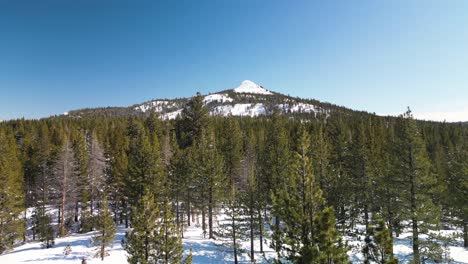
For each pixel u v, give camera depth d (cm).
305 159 1468
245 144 6806
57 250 3023
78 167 4700
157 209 2070
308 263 1248
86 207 4766
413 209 2175
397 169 2386
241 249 2866
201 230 4075
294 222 1412
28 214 4984
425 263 2402
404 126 2381
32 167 5288
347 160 4197
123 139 6831
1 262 2655
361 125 5969
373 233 1240
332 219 1247
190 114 6144
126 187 3981
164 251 1980
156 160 3669
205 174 3744
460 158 3244
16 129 9456
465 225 3039
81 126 10400
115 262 2669
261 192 3200
